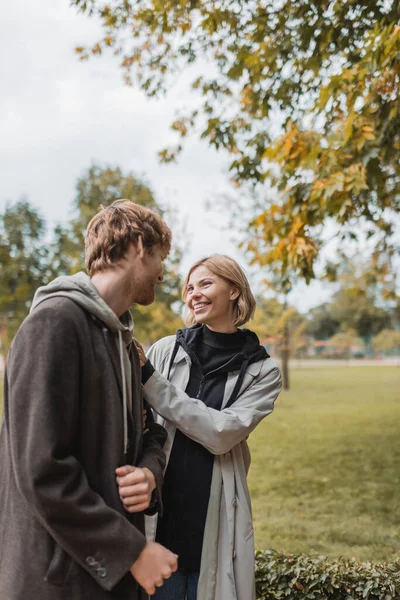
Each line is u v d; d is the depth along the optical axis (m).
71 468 1.08
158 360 2.00
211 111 5.45
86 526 1.08
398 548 3.95
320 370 30.55
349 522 4.62
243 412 1.79
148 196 13.82
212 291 1.89
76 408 1.14
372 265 7.98
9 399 1.12
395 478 6.01
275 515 4.89
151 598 1.72
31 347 1.11
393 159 4.48
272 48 4.15
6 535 1.16
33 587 1.09
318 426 9.81
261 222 4.96
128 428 1.31
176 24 4.41
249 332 2.00
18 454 1.07
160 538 1.75
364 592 2.33
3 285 11.98
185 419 1.68
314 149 4.00
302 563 2.52
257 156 5.22
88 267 1.33
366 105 3.79
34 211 12.48
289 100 4.78
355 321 43.03
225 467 1.78
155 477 1.31
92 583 1.12
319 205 4.36
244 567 1.72
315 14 4.06
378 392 16.16
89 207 13.11
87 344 1.17
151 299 1.38
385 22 3.80
